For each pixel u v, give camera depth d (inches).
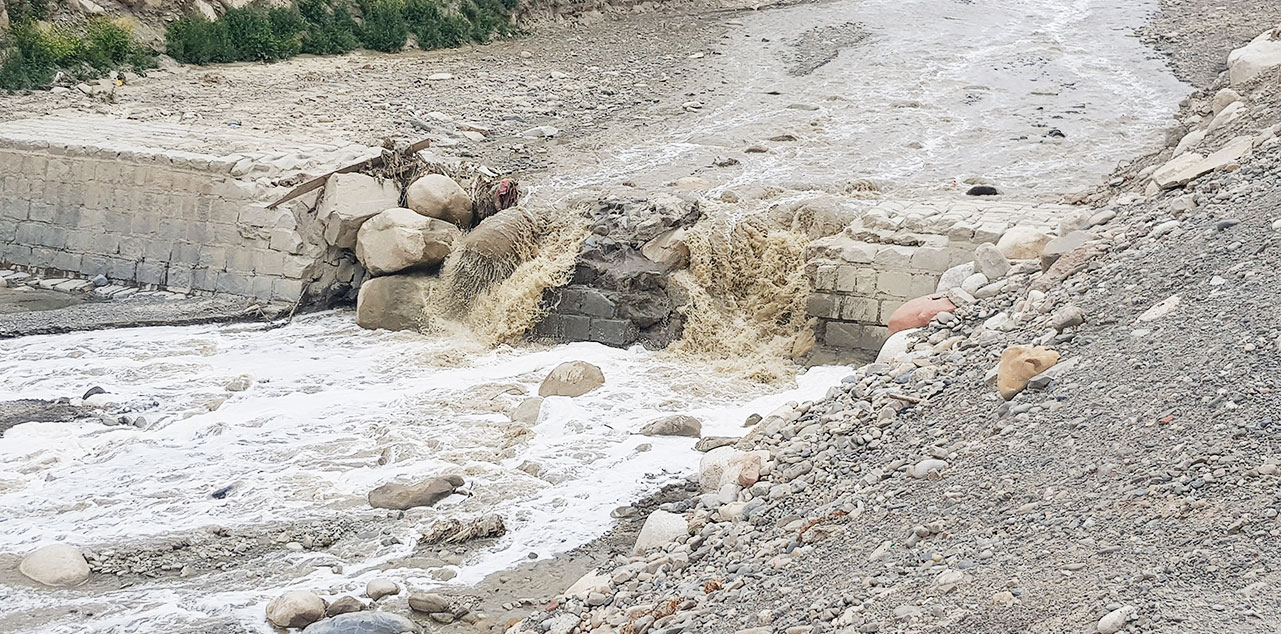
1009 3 1421.0
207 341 641.0
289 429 519.8
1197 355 351.9
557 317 640.4
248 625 363.6
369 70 1097.4
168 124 824.3
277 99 956.0
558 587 387.2
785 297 623.5
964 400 402.0
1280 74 705.6
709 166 799.7
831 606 290.0
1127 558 263.7
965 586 276.4
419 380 582.9
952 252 587.2
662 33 1311.5
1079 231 534.3
